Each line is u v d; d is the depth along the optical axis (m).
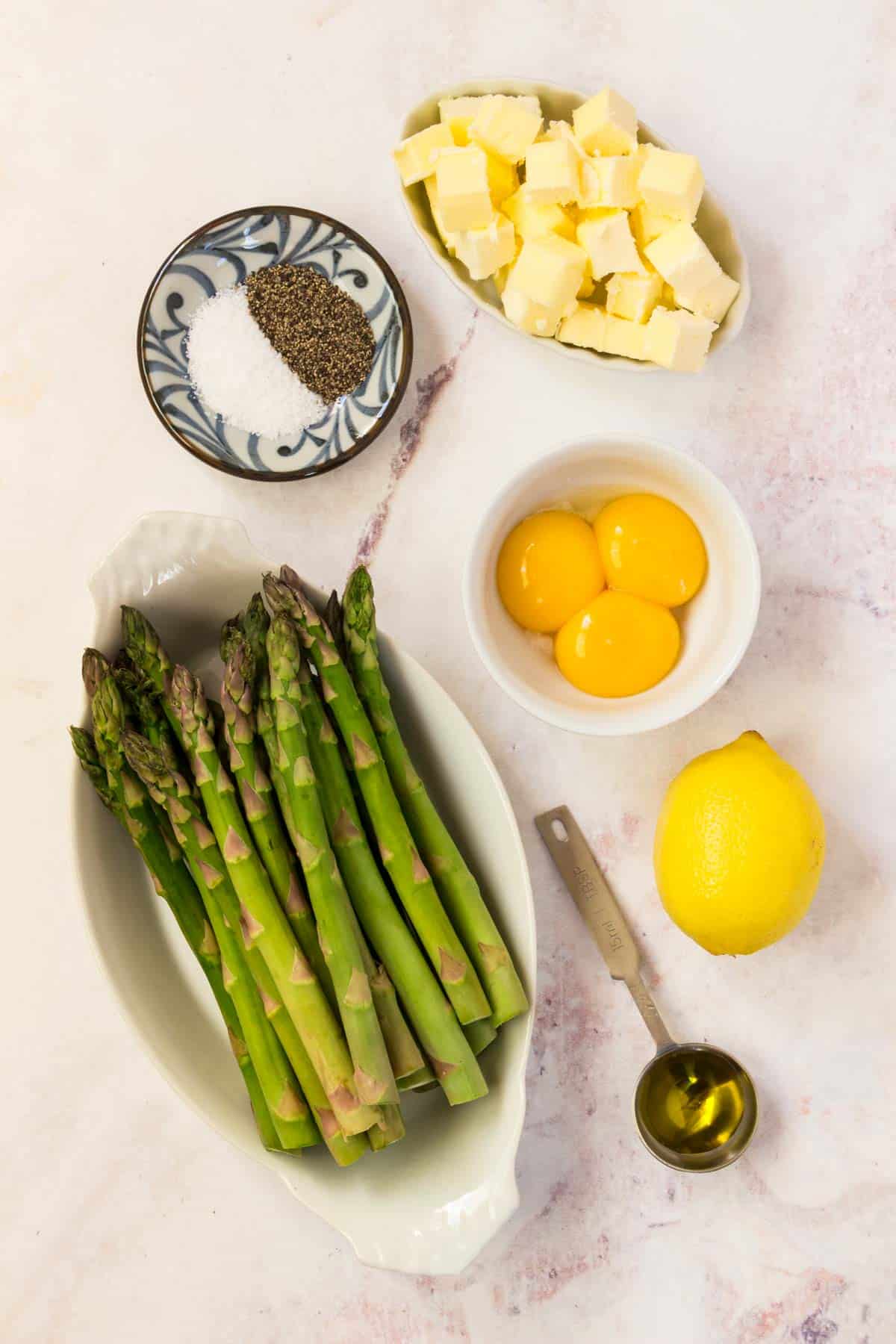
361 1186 0.55
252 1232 0.60
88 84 0.61
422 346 0.60
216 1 0.60
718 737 0.60
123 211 0.61
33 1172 0.61
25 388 0.61
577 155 0.56
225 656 0.56
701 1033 0.60
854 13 0.59
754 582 0.55
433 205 0.58
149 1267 0.60
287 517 0.60
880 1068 0.59
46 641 0.61
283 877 0.53
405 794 0.55
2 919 0.61
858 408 0.60
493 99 0.56
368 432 0.59
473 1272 0.60
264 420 0.59
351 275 0.59
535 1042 0.60
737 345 0.60
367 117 0.60
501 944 0.55
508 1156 0.54
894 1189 0.59
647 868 0.60
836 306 0.60
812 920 0.60
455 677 0.60
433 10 0.60
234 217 0.58
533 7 0.60
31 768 0.61
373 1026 0.52
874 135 0.59
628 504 0.56
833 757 0.60
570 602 0.57
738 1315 0.59
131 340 0.61
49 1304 0.60
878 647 0.60
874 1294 0.59
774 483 0.60
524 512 0.57
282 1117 0.53
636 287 0.57
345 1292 0.60
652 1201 0.59
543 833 0.59
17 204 0.61
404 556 0.60
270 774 0.54
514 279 0.56
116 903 0.56
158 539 0.55
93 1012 0.61
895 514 0.60
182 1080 0.55
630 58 0.60
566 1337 0.59
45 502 0.61
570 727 0.55
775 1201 0.59
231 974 0.54
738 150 0.60
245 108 0.61
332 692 0.54
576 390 0.60
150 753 0.53
